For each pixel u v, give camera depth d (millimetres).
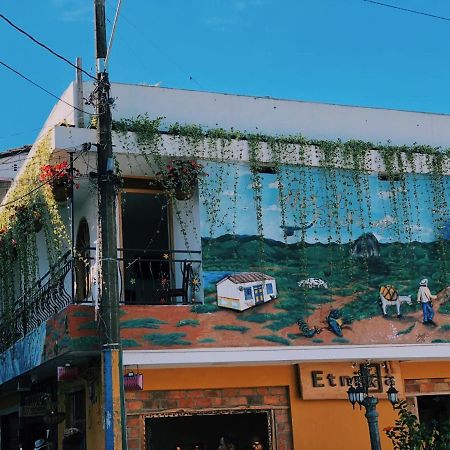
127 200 14773
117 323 10664
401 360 14750
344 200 14695
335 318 14031
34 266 15805
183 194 13852
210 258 13508
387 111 15938
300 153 14539
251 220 13961
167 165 13805
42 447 16312
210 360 12977
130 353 12547
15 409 19312
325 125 15359
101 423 13062
